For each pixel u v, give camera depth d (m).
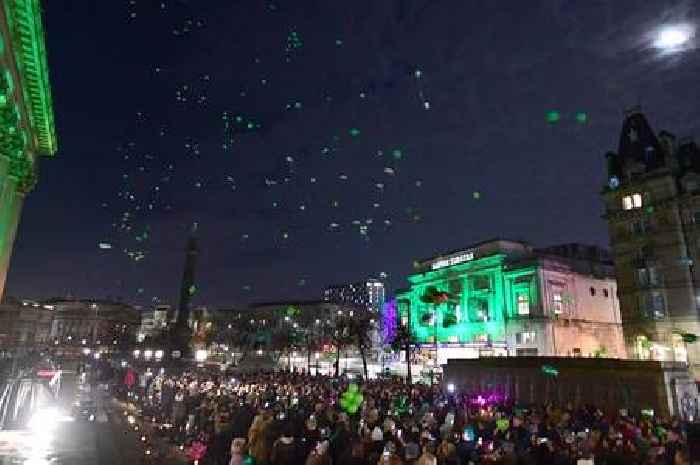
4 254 21.86
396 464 9.12
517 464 10.06
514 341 55.50
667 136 41.28
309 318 92.31
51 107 22.70
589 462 9.44
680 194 39.88
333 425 13.62
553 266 55.66
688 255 38.69
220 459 14.09
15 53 17.22
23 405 24.66
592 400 22.67
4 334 116.69
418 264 75.62
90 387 36.88
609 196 44.66
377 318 79.44
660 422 15.30
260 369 42.91
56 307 135.62
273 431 12.59
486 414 15.88
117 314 136.88
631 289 41.75
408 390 24.48
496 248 62.50
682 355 37.47
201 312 103.06
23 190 23.73
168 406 23.84
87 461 14.41
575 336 54.12
